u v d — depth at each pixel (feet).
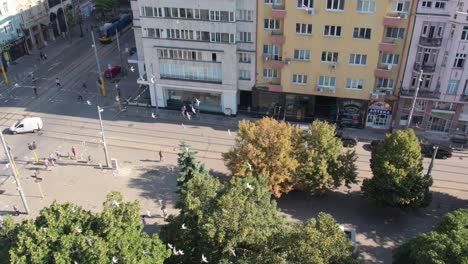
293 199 199.31
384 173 175.01
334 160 186.09
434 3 205.77
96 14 408.67
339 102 247.70
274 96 256.52
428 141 235.40
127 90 292.20
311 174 183.52
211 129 250.16
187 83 255.09
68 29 367.86
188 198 135.74
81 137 243.19
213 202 136.87
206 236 130.72
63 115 264.52
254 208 135.74
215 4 224.94
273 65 238.27
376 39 218.18
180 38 240.53
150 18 238.07
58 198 198.70
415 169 175.01
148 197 199.11
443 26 209.77
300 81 241.76
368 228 183.11
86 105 275.39
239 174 177.68
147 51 249.34
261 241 129.59
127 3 431.02
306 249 113.19
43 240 115.96
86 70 319.68
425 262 121.19
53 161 220.02
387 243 175.73
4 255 119.34
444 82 220.43
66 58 338.13
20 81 303.68
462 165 220.64
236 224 128.47
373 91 233.76
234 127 251.60
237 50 240.53
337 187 193.47
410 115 210.79
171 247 131.13
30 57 338.34
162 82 258.78
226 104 258.16
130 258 114.32
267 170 178.81
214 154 228.63
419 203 176.65
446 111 231.30
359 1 211.00
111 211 123.44
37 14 346.74
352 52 224.94
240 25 232.53
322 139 183.01
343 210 193.06
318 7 216.95
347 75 232.53
